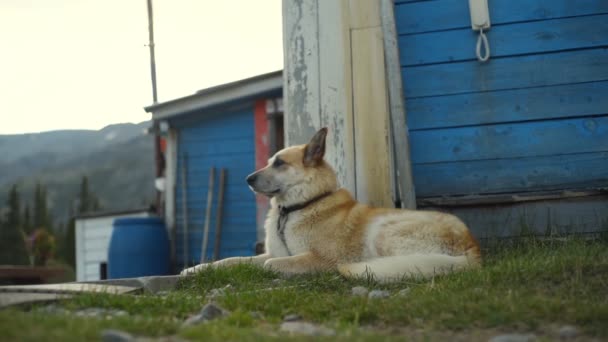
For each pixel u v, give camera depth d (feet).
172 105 40.06
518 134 21.13
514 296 11.73
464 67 21.63
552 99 20.99
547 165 20.88
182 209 41.47
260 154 39.19
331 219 18.56
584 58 20.92
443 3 21.88
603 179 20.48
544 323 10.67
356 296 12.78
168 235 40.68
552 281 13.24
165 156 43.45
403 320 11.22
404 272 15.62
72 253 100.58
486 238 20.40
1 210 156.66
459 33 21.72
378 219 18.31
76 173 470.39
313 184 18.92
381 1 20.71
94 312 11.48
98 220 47.29
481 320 10.93
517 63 21.29
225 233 40.06
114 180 458.09
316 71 22.21
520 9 21.36
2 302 11.56
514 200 20.11
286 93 22.58
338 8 22.11
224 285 16.20
